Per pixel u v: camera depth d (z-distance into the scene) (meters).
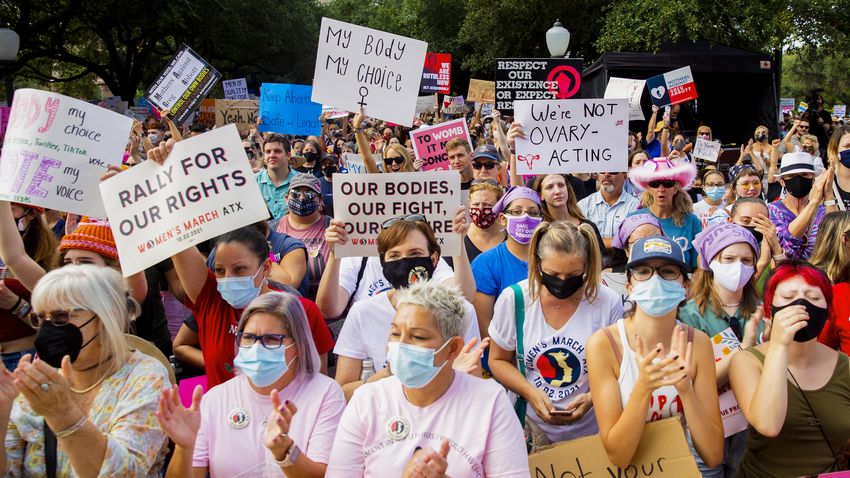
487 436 2.74
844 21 24.59
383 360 3.86
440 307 2.76
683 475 3.09
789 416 3.21
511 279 4.62
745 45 22.55
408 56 5.90
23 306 4.19
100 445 2.54
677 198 5.81
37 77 32.94
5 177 4.21
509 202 4.68
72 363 2.81
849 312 4.04
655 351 2.95
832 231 4.25
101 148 4.39
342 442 2.82
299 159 9.39
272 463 3.01
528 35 30.67
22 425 2.79
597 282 3.73
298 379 3.13
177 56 7.84
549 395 3.83
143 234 3.73
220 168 3.76
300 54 37.56
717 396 3.21
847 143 5.56
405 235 3.82
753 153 11.80
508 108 8.21
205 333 3.86
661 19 21.64
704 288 3.93
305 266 5.21
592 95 20.64
